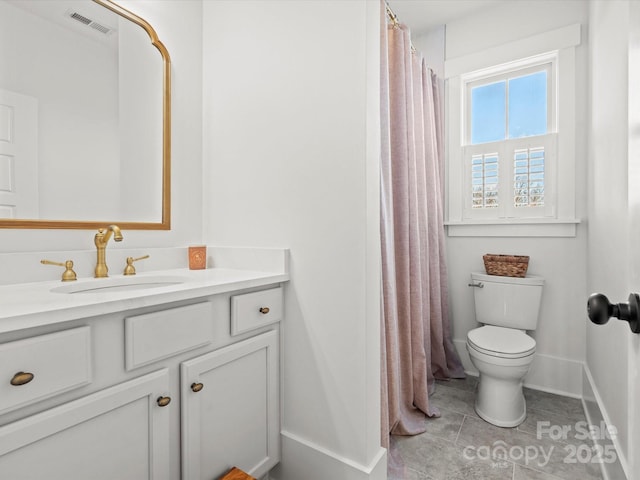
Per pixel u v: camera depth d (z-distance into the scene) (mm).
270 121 1328
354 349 1132
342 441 1157
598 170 1604
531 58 2121
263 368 1198
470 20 2322
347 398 1146
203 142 1550
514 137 2254
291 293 1268
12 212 1017
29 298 785
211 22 1526
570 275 2010
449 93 2400
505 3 2197
